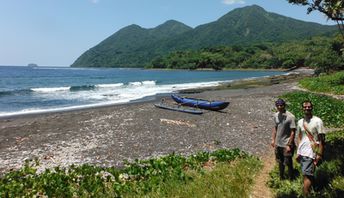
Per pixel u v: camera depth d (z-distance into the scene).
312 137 8.00
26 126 22.23
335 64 65.38
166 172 10.41
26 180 9.85
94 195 8.71
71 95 46.12
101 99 40.97
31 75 115.50
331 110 24.25
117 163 13.40
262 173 10.77
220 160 12.45
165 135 18.55
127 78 102.88
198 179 9.63
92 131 20.06
